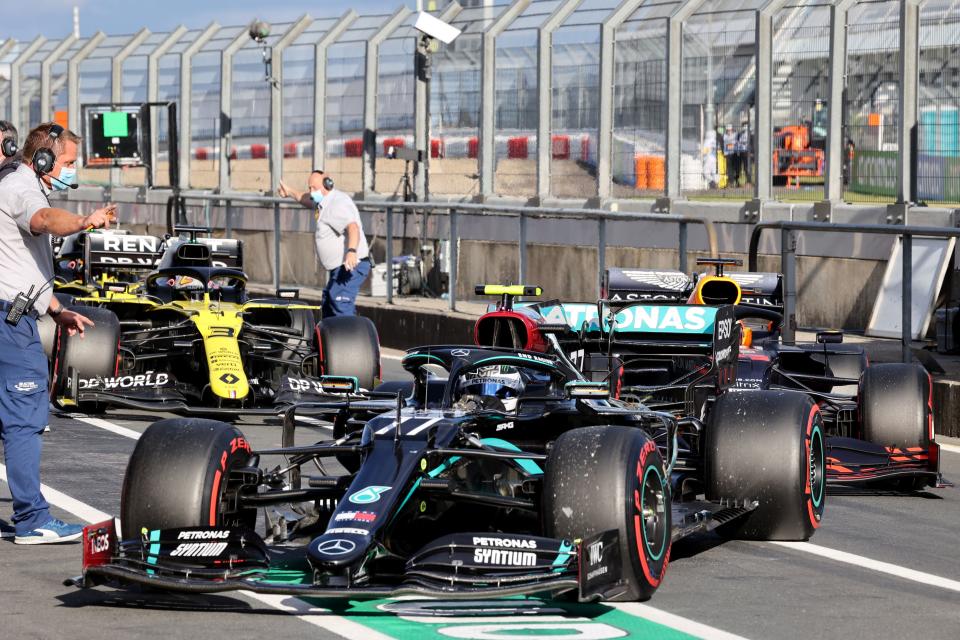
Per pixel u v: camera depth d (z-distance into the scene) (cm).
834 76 4484
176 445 1421
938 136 4191
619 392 2042
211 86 6950
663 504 1431
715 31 4875
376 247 5978
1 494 1989
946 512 1973
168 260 3091
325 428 2730
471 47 5672
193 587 1270
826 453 2033
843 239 4288
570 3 5375
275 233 5009
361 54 6119
